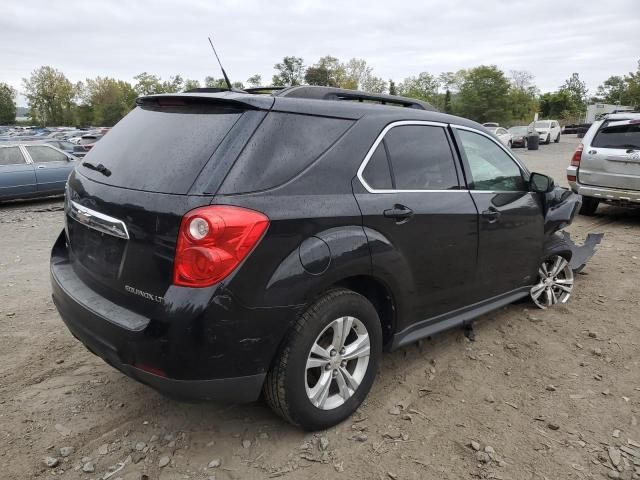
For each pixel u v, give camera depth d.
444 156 3.47
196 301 2.27
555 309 4.72
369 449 2.75
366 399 3.21
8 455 2.67
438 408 3.14
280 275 2.44
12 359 3.71
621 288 5.30
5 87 95.62
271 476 2.55
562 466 2.65
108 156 2.89
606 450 2.78
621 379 3.52
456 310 3.61
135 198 2.48
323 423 2.81
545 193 4.35
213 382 2.39
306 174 2.62
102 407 3.12
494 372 3.58
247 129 2.50
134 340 2.37
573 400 3.25
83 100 91.69
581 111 77.19
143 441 2.81
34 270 6.07
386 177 3.02
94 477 2.54
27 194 11.94
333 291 2.74
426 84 75.12
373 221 2.84
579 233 7.91
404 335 3.25
